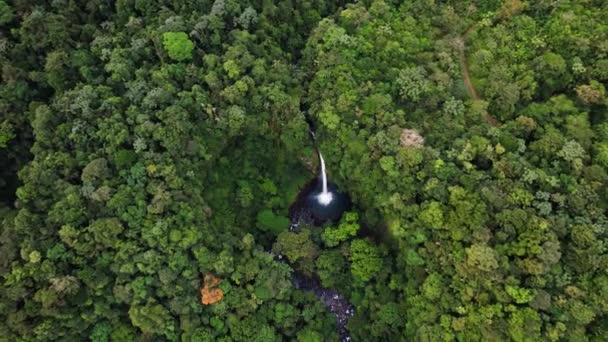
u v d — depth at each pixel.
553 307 52.56
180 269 58.38
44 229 55.94
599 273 52.75
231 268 60.88
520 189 56.00
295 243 66.19
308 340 61.78
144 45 67.38
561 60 62.50
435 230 57.75
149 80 65.94
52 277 53.62
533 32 67.25
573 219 55.16
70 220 56.16
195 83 66.38
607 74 61.03
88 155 60.47
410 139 61.53
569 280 53.16
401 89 65.31
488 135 60.75
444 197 57.97
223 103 66.19
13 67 64.31
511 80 65.12
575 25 65.25
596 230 53.53
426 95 64.75
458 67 67.38
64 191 58.00
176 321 58.03
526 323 51.69
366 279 65.38
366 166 63.75
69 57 66.00
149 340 57.28
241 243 63.97
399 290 63.72
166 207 58.97
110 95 64.06
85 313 55.22
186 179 62.31
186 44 65.62
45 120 60.31
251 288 61.16
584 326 52.16
